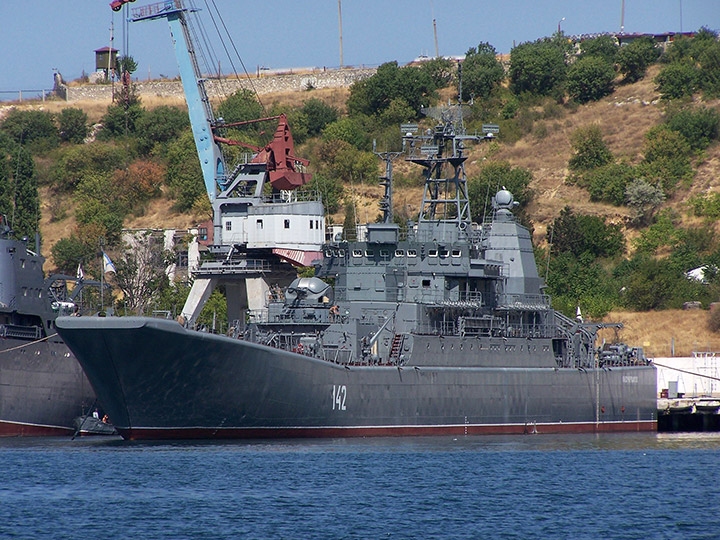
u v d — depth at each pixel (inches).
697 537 7116.1
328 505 7775.6
